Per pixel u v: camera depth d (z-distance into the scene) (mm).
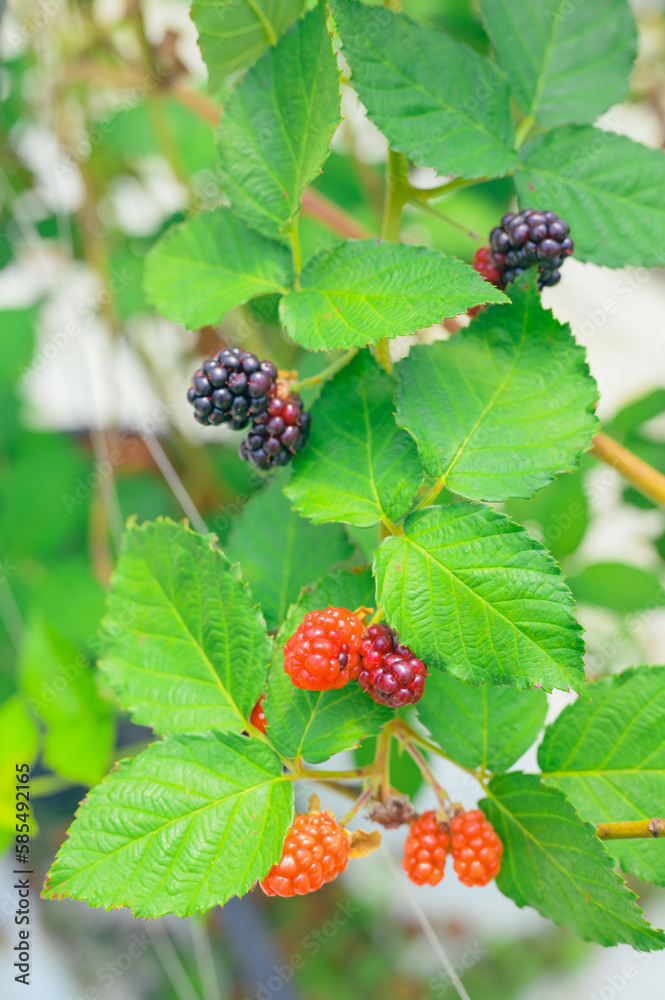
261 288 679
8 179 1084
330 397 666
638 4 1107
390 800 661
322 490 657
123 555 659
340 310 645
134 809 632
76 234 1080
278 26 674
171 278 687
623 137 683
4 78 1081
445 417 650
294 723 651
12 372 1074
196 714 655
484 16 687
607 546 1023
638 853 664
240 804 638
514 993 1264
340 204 1042
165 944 1174
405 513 649
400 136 662
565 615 626
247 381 658
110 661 657
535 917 1340
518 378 652
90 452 1107
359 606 659
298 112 661
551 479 641
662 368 1189
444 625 632
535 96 688
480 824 663
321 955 1286
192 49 962
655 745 670
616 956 1290
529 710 682
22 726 785
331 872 642
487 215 1004
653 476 710
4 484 1063
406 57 662
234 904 1121
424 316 631
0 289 1110
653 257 678
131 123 1041
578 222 680
